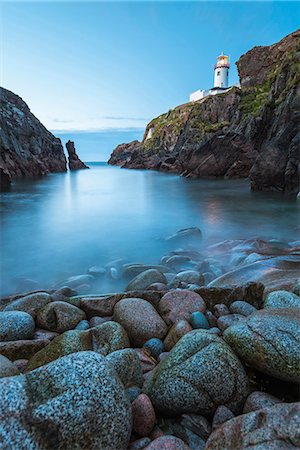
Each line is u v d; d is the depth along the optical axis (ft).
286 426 5.81
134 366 9.34
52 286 22.07
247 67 164.76
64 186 107.45
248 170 109.81
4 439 5.71
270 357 8.47
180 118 230.68
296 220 44.14
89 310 14.03
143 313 12.84
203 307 13.80
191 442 7.40
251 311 13.67
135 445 7.09
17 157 137.08
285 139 69.21
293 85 70.69
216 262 25.07
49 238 37.06
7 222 47.01
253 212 51.21
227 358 8.52
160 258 28.66
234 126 134.51
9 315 12.46
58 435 6.01
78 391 6.49
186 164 139.03
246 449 5.80
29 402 6.28
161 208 58.90
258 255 24.32
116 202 68.54
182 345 9.25
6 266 27.30
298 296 13.84
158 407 8.30
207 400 8.00
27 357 11.06
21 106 178.91
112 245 33.55
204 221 45.68
